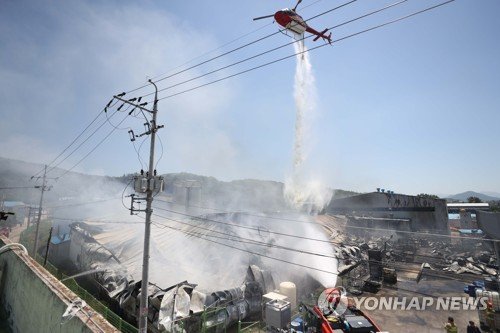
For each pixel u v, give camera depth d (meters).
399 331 19.97
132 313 19.70
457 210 79.94
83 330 8.96
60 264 33.41
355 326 14.83
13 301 15.91
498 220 33.84
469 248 48.56
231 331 19.58
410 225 58.31
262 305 21.56
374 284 29.02
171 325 16.44
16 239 41.75
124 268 25.27
